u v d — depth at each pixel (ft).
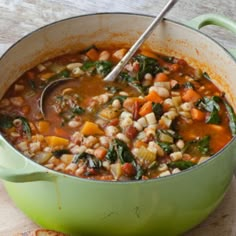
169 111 2.77
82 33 3.01
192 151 2.64
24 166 2.27
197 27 2.92
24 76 2.91
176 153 2.59
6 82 2.82
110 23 3.01
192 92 2.87
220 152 2.34
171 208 2.35
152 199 2.29
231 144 2.37
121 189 2.23
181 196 2.33
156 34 3.03
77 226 2.39
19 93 2.84
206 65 2.97
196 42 2.95
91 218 2.34
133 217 2.33
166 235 2.47
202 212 2.47
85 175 2.47
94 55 3.04
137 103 2.77
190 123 2.76
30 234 2.41
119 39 3.07
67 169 2.50
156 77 2.94
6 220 2.56
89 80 2.92
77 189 2.25
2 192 2.65
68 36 2.99
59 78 2.92
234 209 2.67
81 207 2.31
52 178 2.25
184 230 2.50
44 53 2.97
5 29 3.56
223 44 3.59
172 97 2.85
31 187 2.36
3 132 2.65
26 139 2.63
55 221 2.42
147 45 3.07
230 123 2.78
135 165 2.52
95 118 2.73
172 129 2.71
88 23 2.99
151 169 2.52
